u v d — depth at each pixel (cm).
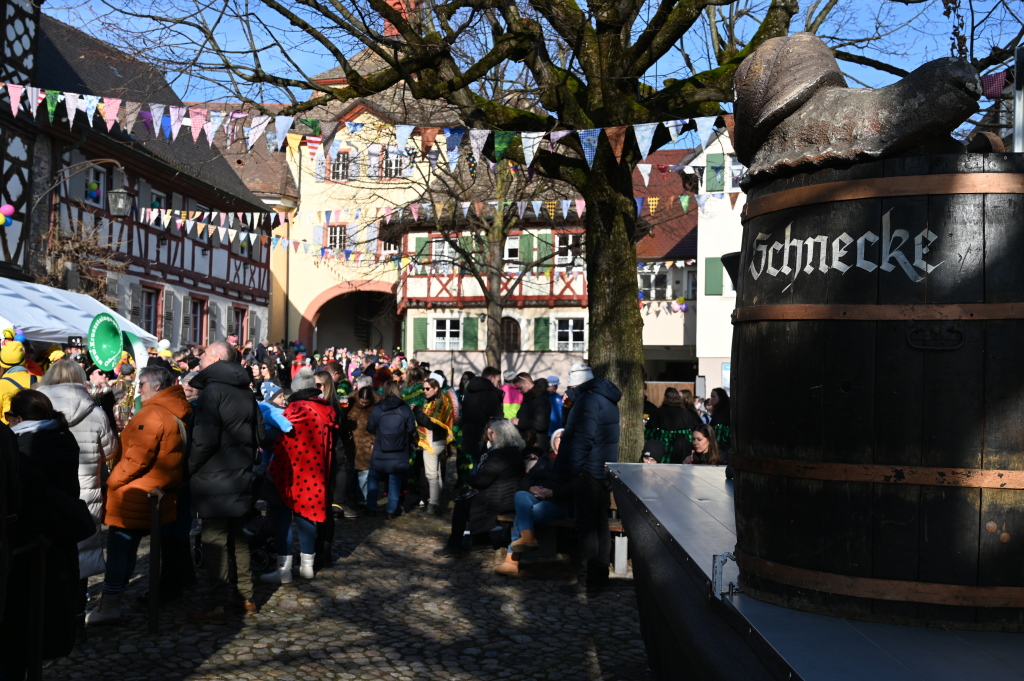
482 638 523
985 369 188
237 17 835
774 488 213
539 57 886
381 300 3947
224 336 2770
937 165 196
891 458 194
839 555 199
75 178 1914
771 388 216
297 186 3534
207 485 532
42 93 802
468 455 1044
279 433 643
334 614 567
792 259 215
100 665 457
